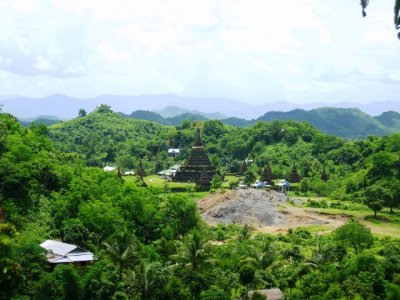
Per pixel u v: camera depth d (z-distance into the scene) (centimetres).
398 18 3195
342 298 8700
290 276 9744
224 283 8881
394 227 16288
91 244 9744
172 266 8819
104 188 12331
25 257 7669
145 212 11875
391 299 8256
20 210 10356
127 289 8144
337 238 12312
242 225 16275
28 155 12000
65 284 7581
